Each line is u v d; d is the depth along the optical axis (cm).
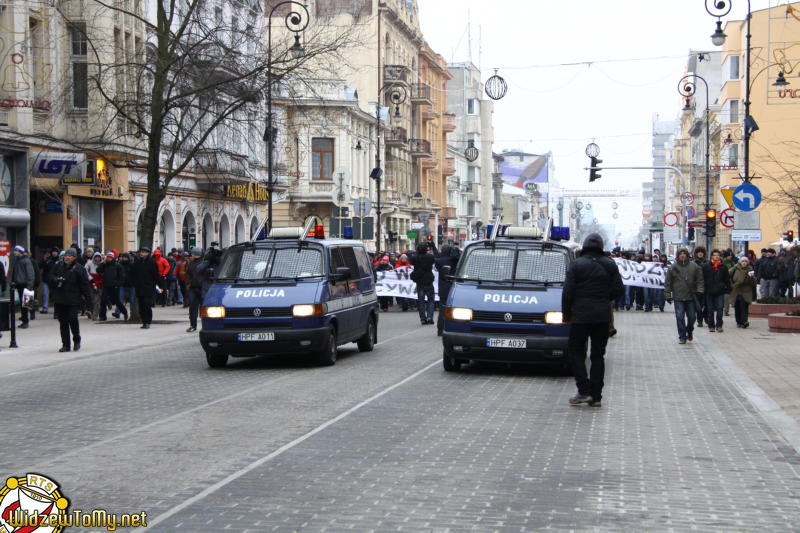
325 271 1684
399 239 7394
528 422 1063
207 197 4422
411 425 1038
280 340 1587
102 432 1008
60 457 875
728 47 6956
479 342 1477
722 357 1786
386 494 728
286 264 1691
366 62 6869
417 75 8162
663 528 643
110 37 3144
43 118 3052
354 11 6756
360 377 1483
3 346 2017
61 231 3197
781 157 5688
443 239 8106
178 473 803
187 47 2598
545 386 1379
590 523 653
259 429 1014
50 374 1568
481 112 11788
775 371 1554
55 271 1906
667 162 15700
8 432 1014
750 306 2912
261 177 4750
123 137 3278
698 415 1128
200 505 695
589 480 782
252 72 2650
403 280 3356
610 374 1542
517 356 1470
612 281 1192
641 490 750
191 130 2691
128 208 3619
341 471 809
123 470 816
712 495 736
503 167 16200
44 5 2986
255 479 779
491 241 1625
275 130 3219
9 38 2842
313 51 2723
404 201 7538
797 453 905
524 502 707
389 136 6981
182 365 1698
